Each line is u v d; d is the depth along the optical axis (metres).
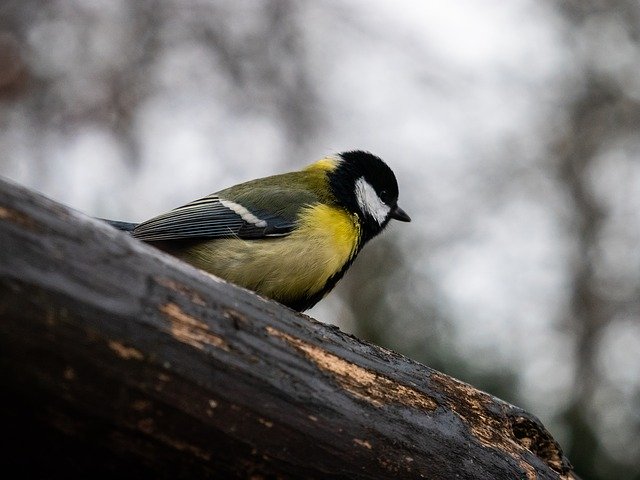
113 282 4.46
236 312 5.02
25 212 4.23
